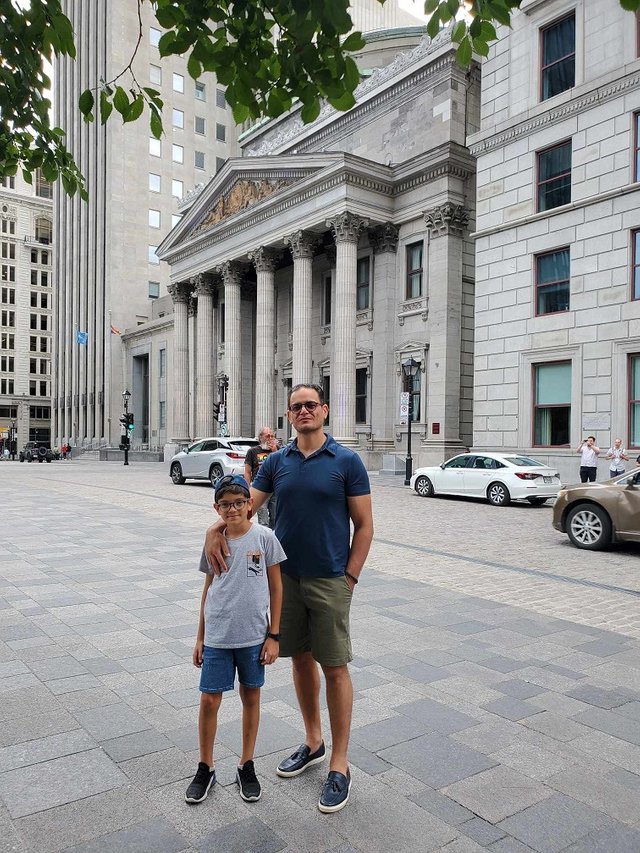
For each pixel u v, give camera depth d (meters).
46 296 101.75
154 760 3.88
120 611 7.03
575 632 6.59
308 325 34.94
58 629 6.39
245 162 38.16
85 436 67.75
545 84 24.88
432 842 3.13
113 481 28.06
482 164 26.92
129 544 11.22
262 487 3.94
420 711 4.62
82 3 68.25
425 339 32.66
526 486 19.11
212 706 3.48
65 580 8.46
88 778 3.66
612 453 20.66
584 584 8.90
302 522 3.67
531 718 4.54
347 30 3.72
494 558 10.84
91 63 64.69
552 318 24.11
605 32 22.66
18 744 4.05
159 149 63.62
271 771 3.79
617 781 3.72
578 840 3.16
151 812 3.35
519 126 25.19
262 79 4.39
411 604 7.61
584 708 4.72
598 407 22.58
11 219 97.88
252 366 45.53
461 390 32.00
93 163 65.56
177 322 47.25
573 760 3.96
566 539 12.98
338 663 3.59
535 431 24.89
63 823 3.24
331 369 37.56
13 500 18.66
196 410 44.38
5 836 3.12
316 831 3.21
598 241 22.69
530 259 24.97
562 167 24.17
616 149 22.20
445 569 9.79
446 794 3.56
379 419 34.47
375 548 11.55
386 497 21.84
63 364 75.38
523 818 3.34
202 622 3.61
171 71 64.12
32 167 5.36
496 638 6.35
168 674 5.25
